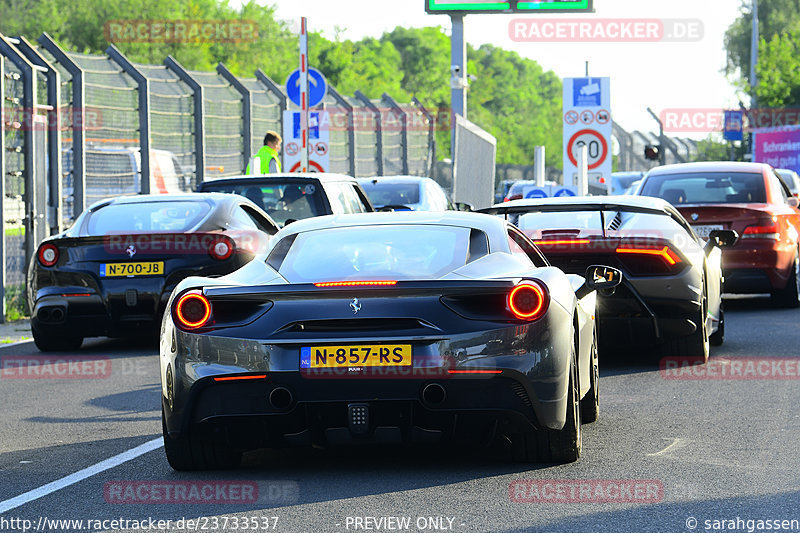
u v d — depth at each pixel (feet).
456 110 273.75
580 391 63.46
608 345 94.84
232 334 55.47
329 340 54.75
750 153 528.22
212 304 56.18
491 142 305.32
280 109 223.51
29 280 113.60
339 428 55.52
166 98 184.85
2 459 63.46
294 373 54.70
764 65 567.59
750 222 137.69
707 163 152.76
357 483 55.62
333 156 243.60
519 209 95.86
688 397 79.30
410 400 54.75
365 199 149.89
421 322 55.01
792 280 140.56
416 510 50.08
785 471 56.44
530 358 55.26
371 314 54.75
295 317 55.16
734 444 63.26
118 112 172.76
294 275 57.62
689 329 92.38
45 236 153.99
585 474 56.44
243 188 135.64
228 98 203.72
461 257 58.59
